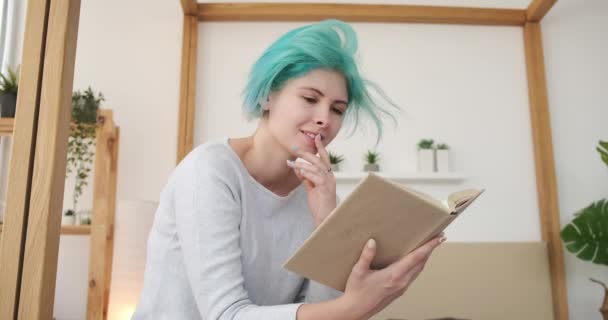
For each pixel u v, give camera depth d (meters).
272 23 3.34
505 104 3.33
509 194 3.23
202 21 3.31
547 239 3.12
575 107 3.35
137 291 2.52
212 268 0.88
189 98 3.10
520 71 3.38
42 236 0.82
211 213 0.92
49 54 0.87
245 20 3.32
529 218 3.21
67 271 2.97
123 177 3.09
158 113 3.18
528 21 3.36
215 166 0.98
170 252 1.00
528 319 3.00
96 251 2.55
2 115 2.53
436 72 3.34
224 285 0.87
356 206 0.73
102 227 2.58
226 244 0.91
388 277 0.78
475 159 3.26
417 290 2.99
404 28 3.38
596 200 3.24
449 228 3.18
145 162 3.12
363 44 3.34
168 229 1.01
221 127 3.20
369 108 1.17
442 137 3.27
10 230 0.82
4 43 3.15
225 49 3.29
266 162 1.10
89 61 3.19
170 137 3.16
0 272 0.81
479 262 3.05
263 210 1.07
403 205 0.73
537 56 3.31
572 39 3.44
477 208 3.21
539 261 3.07
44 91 0.86
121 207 2.60
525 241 3.16
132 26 3.27
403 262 0.78
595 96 3.37
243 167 1.05
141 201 2.60
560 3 3.48
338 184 3.19
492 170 3.26
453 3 3.43
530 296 3.02
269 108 1.08
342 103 1.07
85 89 3.16
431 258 3.04
